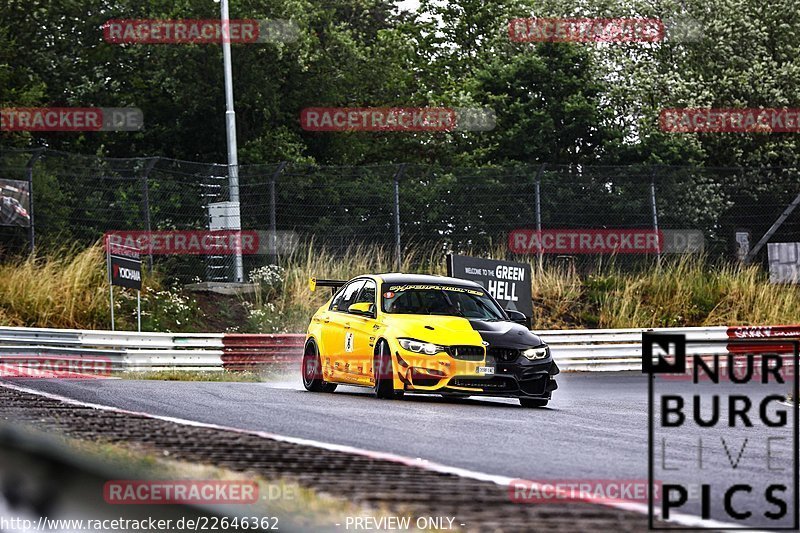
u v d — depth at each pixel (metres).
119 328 79.38
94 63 111.69
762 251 102.62
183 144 110.00
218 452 24.84
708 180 109.88
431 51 155.88
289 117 114.00
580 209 98.62
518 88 121.56
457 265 68.50
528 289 71.56
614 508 19.81
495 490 21.08
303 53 108.12
